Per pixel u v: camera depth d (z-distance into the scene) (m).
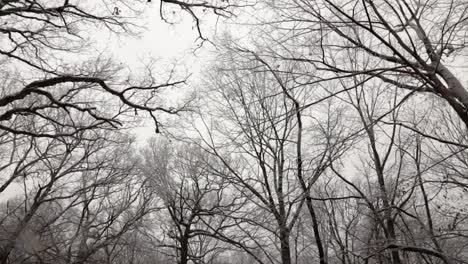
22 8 7.96
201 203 17.95
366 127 4.83
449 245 7.00
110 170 17.08
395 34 4.20
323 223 11.22
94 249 14.59
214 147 12.97
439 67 4.85
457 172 7.25
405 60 4.25
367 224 10.66
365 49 4.89
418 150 8.24
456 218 6.98
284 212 10.92
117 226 19.45
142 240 20.27
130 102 9.27
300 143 10.67
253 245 15.84
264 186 11.78
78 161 15.61
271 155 11.98
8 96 7.98
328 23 4.77
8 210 13.94
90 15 8.85
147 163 18.77
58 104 8.59
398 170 8.95
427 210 7.76
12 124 13.22
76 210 16.77
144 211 18.86
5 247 11.94
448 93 4.28
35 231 12.70
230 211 15.20
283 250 10.75
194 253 20.77
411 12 4.34
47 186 13.77
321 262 10.20
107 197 17.97
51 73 9.01
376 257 9.13
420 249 6.82
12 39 8.70
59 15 8.62
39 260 12.01
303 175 9.85
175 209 17.73
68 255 13.09
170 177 18.41
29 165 13.87
